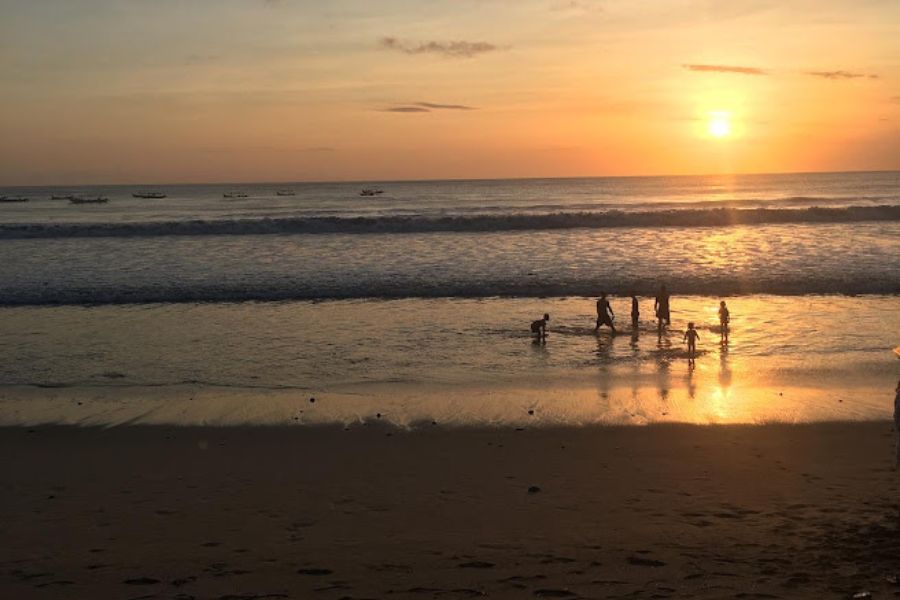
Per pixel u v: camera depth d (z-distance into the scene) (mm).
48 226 43188
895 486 9531
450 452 11359
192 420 13383
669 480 9930
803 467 10406
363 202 109812
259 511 8992
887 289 26406
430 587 6691
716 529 8109
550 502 9156
